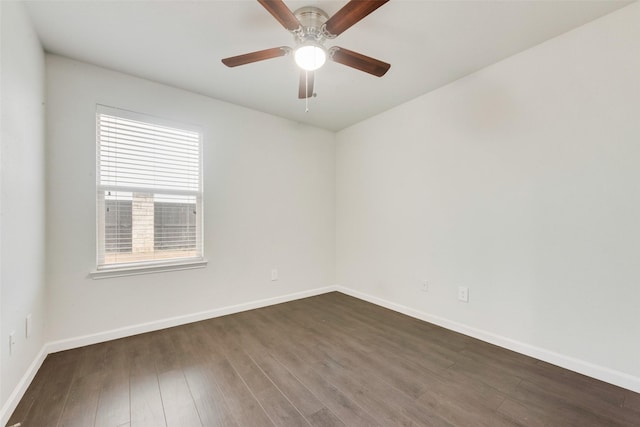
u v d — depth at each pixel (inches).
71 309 86.5
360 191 142.0
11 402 57.6
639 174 65.0
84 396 63.9
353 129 145.9
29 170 69.2
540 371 74.5
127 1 64.1
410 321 111.1
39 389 66.1
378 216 132.0
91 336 89.4
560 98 76.4
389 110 126.3
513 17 69.4
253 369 75.9
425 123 111.6
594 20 70.5
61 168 85.0
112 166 94.6
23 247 65.2
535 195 81.3
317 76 97.5
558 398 63.6
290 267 138.5
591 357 71.6
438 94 106.7
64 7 65.8
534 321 81.7
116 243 95.4
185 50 83.5
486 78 92.3
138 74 96.6
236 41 79.6
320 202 150.5
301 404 61.7
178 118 106.3
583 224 72.9
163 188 104.3
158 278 101.8
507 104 87.1
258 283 127.4
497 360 80.4
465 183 98.3
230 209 119.0
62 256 85.1
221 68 93.0
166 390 66.4
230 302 119.0
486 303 92.7
